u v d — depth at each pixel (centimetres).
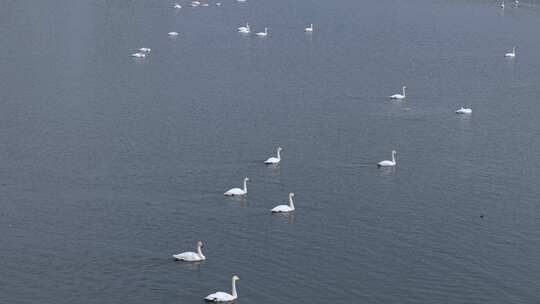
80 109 18788
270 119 18100
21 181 14700
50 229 12912
